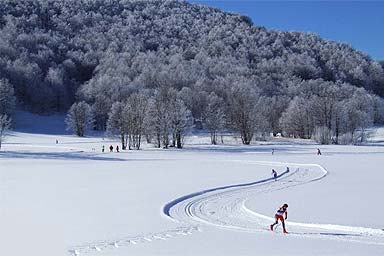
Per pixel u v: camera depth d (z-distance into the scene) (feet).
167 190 144.46
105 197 131.23
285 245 76.64
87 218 102.68
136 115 354.74
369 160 249.55
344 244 77.00
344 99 525.34
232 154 298.97
